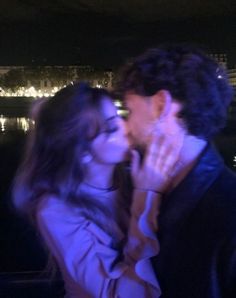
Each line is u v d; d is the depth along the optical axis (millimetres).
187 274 1317
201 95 1389
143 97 1459
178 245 1359
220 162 1436
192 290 1297
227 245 1251
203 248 1294
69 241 1634
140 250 1501
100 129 1652
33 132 1742
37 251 7750
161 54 1450
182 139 1435
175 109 1416
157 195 1502
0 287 3395
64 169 1657
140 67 1463
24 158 1787
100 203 1712
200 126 1399
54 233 1646
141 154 1600
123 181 1826
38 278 3508
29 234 8445
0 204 11438
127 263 1570
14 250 7898
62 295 3244
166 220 1404
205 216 1319
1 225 9328
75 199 1661
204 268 1283
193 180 1383
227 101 1469
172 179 1486
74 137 1648
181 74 1396
